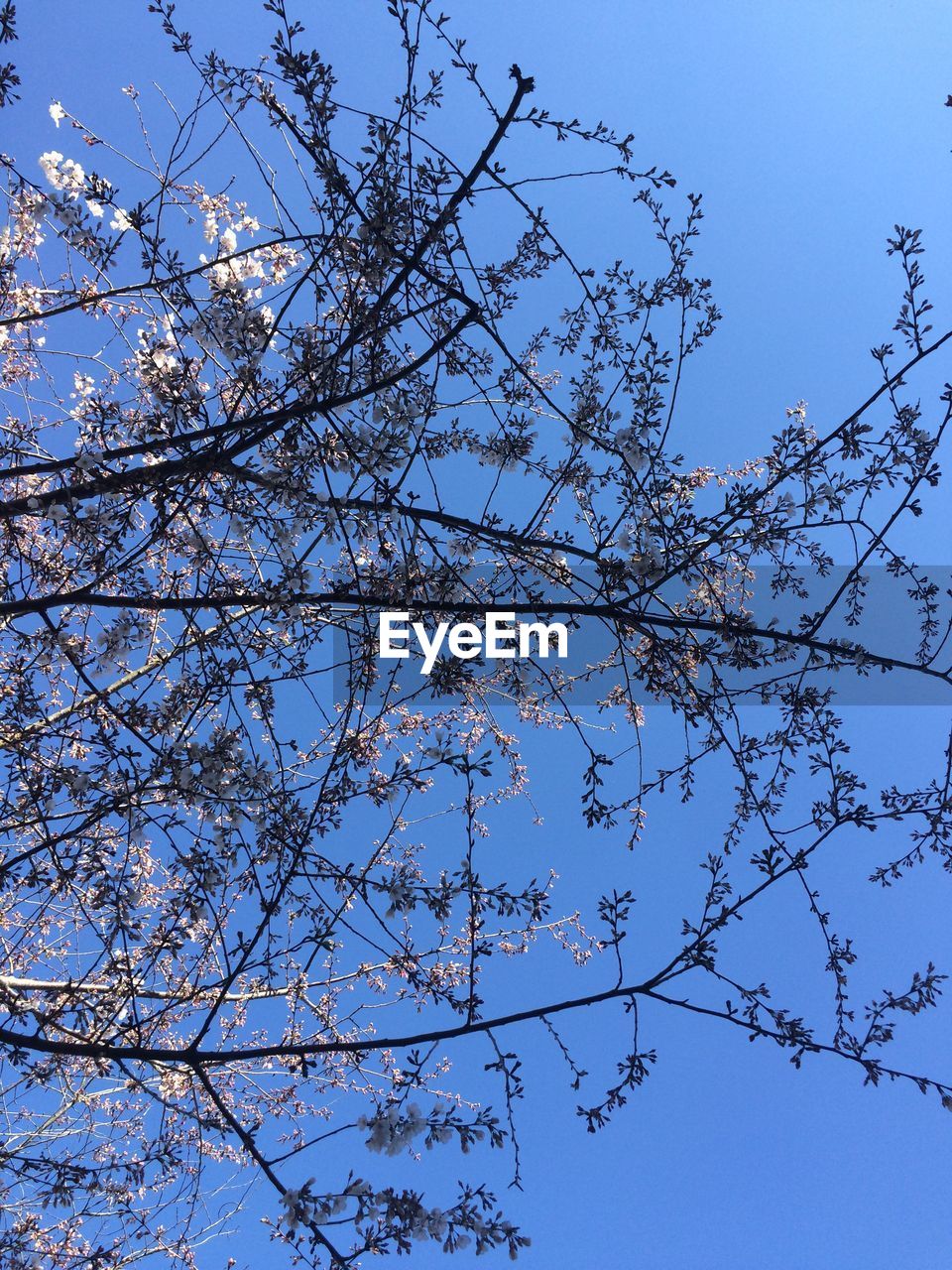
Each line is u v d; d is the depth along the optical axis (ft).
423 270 9.94
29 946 15.57
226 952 10.10
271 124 10.19
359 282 10.43
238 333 10.63
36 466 11.21
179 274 10.68
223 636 11.75
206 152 10.95
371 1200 8.18
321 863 10.73
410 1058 8.92
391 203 9.84
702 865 9.70
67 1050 9.36
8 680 12.19
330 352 11.60
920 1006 9.04
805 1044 8.97
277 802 11.14
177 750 10.89
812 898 10.23
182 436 10.82
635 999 9.08
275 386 11.35
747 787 11.23
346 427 11.10
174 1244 14.82
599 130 9.68
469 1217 8.16
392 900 10.28
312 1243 8.19
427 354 9.98
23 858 10.33
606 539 11.48
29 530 14.33
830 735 10.91
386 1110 8.63
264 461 12.62
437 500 11.40
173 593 12.32
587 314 11.78
